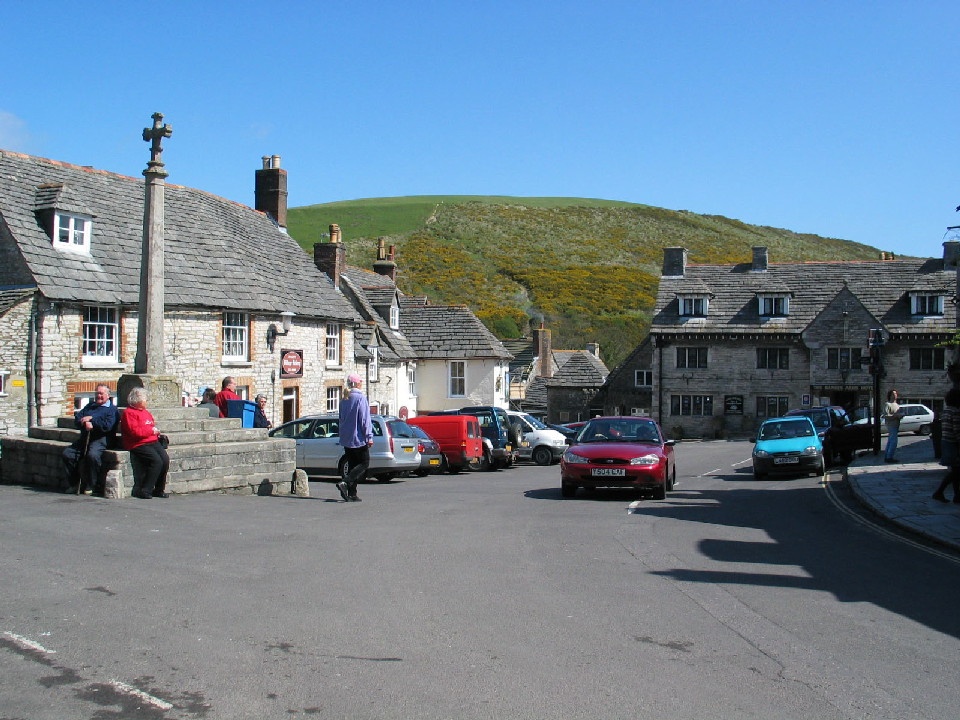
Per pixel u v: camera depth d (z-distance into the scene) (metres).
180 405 16.52
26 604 7.33
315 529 11.76
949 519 13.58
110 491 13.53
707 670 6.28
